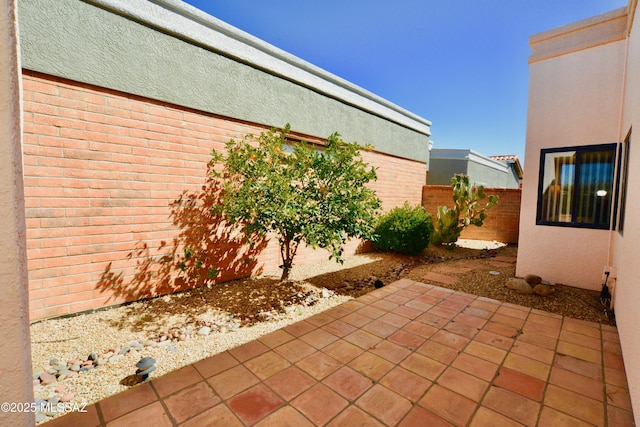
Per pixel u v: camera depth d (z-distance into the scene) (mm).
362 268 5695
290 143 5254
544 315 3541
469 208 7961
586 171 4398
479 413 1969
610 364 2537
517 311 3658
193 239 4066
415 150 8531
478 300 4035
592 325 3281
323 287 4504
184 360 2586
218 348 2783
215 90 4137
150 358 2361
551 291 4188
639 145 2537
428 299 4066
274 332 3078
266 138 4023
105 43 3227
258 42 4520
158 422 1872
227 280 4496
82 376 2328
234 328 3174
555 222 4629
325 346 2801
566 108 4469
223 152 4266
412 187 8539
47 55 2895
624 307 2766
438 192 9055
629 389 2164
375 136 7031
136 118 3498
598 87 4188
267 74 4742
